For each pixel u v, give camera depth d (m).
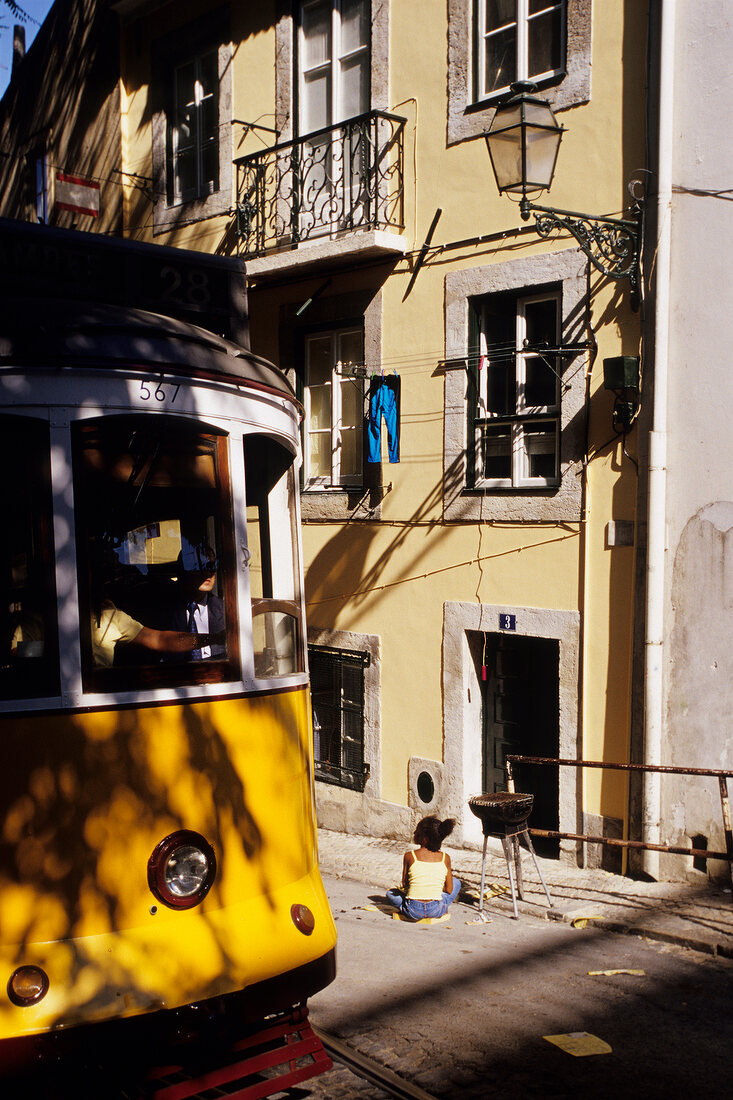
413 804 10.38
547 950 6.74
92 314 4.29
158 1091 3.96
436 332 10.10
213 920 4.14
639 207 8.23
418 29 10.27
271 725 4.54
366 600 10.86
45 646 3.98
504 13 9.55
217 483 4.49
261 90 12.31
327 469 11.60
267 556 4.77
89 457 4.14
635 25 8.38
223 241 12.87
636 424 8.34
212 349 4.58
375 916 7.82
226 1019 4.02
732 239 7.74
